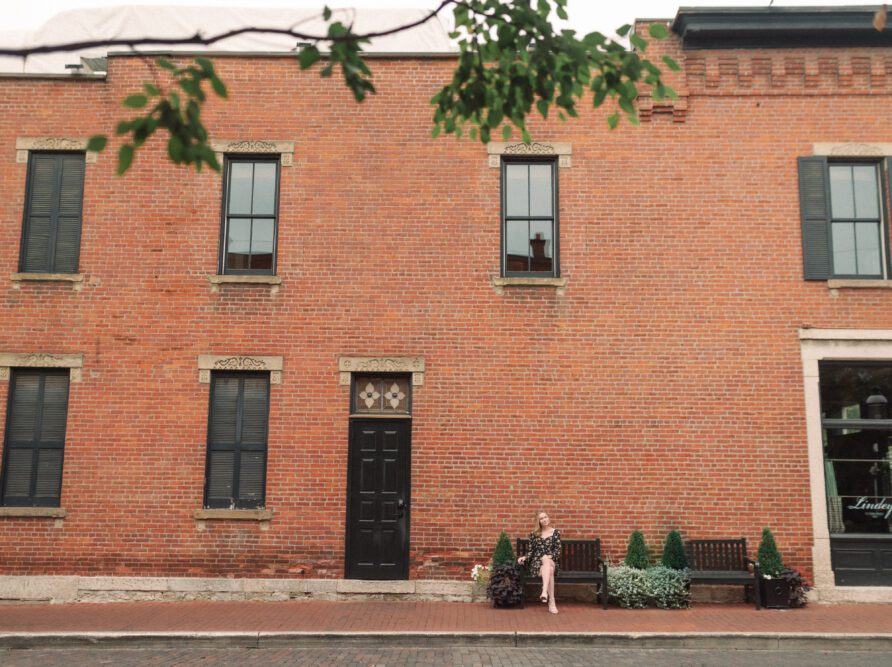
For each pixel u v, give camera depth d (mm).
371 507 12266
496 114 6309
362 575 12086
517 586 11242
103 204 12828
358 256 12742
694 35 12992
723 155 12945
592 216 12828
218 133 13055
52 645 9453
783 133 12984
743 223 12773
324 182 12930
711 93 13078
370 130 13062
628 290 12641
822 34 13016
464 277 12688
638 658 8773
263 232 12977
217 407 12531
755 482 12164
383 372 12508
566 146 12984
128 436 12266
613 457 12250
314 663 8469
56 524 12055
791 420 12297
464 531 12086
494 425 12336
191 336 12523
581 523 12109
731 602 11828
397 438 12438
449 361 12484
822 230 12719
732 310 12562
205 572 12000
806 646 9422
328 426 12336
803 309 12539
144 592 11914
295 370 12461
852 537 12078
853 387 12562
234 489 12320
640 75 6191
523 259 12914
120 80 13211
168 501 12125
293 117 13102
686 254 12711
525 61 6148
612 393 12391
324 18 5371
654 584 11234
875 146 12891
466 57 6199
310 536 12086
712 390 12383
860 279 12648
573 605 11539
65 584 11891
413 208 12867
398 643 9453
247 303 12609
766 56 13141
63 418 12453
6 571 11961
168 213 12828
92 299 12578
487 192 12906
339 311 12602
